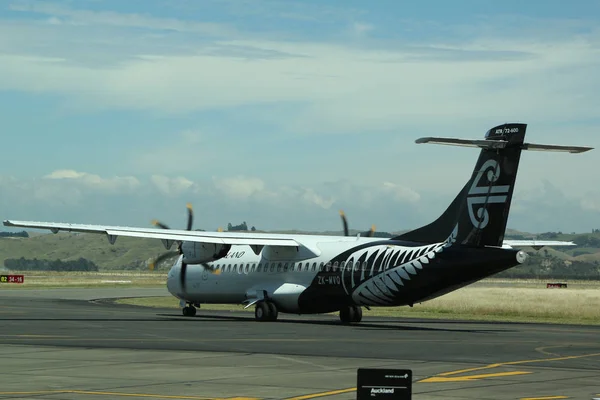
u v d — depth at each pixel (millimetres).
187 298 55812
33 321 46188
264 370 23984
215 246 49438
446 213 42969
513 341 34938
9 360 26188
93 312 57812
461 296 82688
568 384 21531
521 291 98500
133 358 26922
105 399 18688
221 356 27672
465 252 40594
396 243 44594
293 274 49000
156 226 50625
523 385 21328
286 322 48781
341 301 46594
